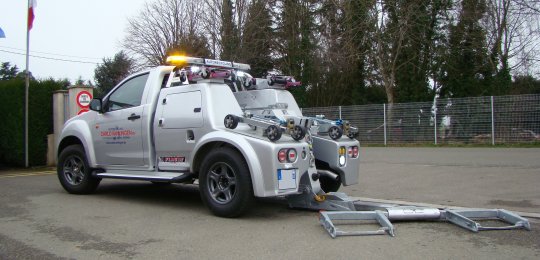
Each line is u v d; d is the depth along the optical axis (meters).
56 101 14.28
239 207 6.02
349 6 28.42
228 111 6.68
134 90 7.72
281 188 5.88
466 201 7.47
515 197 7.78
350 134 7.22
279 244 4.99
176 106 6.96
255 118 6.23
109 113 7.91
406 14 27.23
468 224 5.49
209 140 6.35
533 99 18.20
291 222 6.02
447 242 5.01
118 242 5.12
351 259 4.46
